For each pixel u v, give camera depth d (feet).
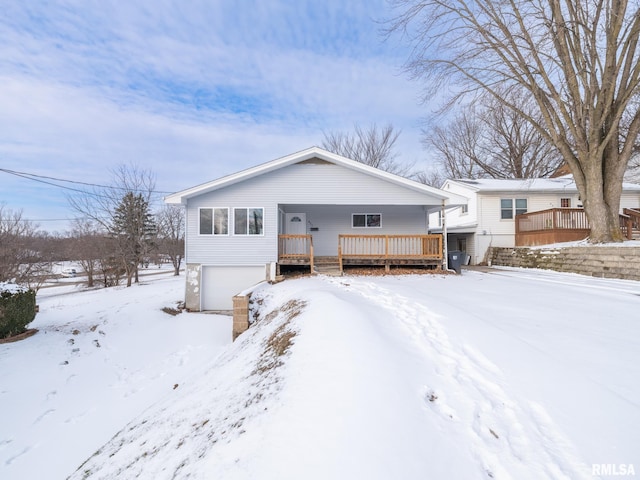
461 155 102.47
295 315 19.38
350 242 45.98
